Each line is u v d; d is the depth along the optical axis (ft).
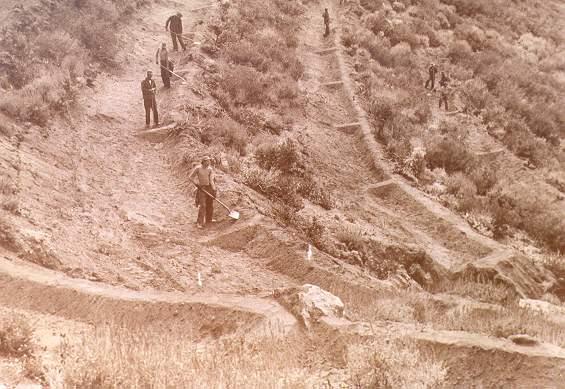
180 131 56.03
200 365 21.40
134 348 21.01
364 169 68.69
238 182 50.85
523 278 50.80
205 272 37.19
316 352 23.89
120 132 56.13
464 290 45.32
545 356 21.50
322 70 91.35
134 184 48.03
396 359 20.53
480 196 68.74
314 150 67.21
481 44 120.78
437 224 58.18
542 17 150.82
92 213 40.88
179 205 46.57
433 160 73.41
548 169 84.02
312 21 110.83
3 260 30.04
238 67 76.54
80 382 18.11
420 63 104.78
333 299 27.68
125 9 87.61
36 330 24.47
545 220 65.46
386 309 31.96
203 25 87.25
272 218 46.14
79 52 68.03
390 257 49.08
